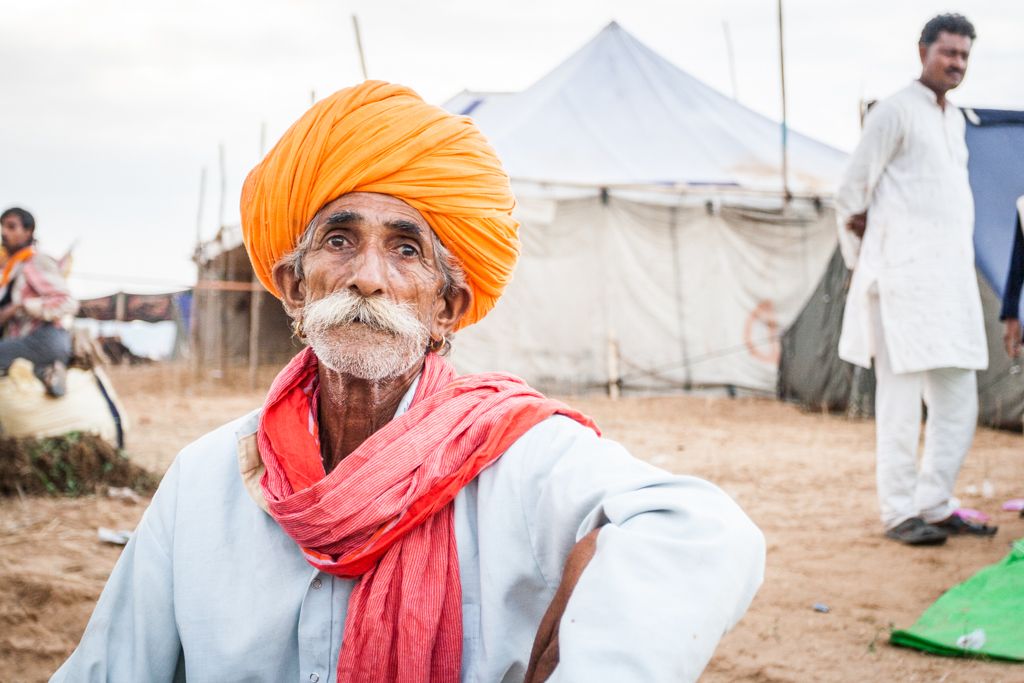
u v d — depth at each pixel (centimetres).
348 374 145
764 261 1546
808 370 1429
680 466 835
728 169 1589
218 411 1342
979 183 528
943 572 448
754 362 1534
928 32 498
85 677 144
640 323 1535
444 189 145
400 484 134
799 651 352
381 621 133
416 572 134
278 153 148
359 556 133
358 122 144
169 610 145
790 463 853
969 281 492
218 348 2231
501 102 1730
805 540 523
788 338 1493
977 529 512
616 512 118
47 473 607
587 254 1527
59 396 643
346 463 134
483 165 151
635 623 103
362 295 141
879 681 321
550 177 1511
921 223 492
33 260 645
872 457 896
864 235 518
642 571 108
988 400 1130
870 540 517
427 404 141
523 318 1508
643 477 124
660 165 1584
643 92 1711
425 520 138
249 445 147
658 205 1537
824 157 1720
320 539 133
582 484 127
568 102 1677
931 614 381
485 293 159
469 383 146
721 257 1545
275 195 147
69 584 416
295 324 156
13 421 629
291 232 149
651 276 1534
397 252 146
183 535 143
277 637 138
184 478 148
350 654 132
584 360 1525
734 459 884
